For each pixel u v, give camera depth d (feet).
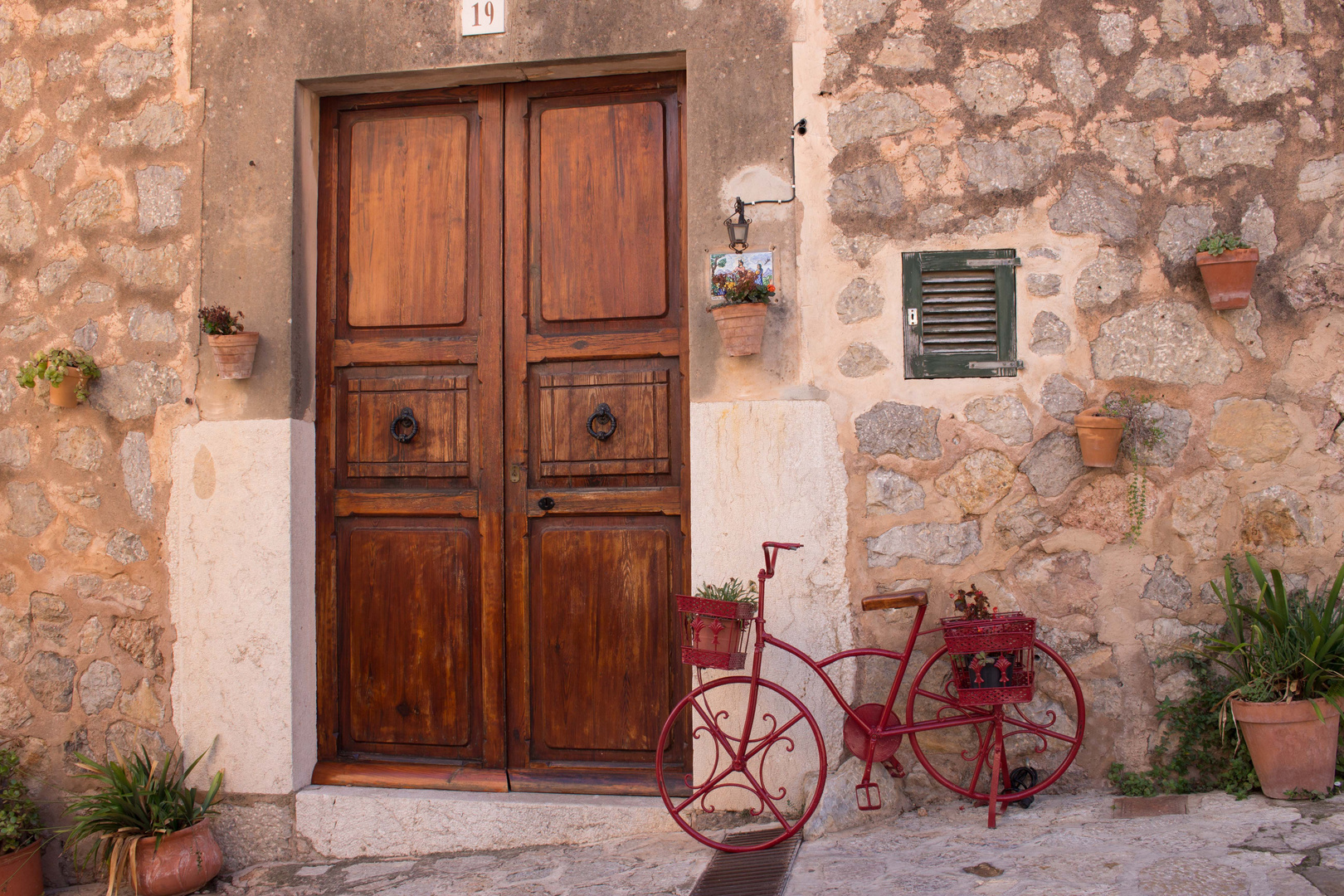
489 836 10.03
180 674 10.48
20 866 9.98
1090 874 7.39
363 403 10.87
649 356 10.40
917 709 9.50
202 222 10.66
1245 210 9.33
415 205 10.86
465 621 10.62
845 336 9.70
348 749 10.81
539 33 10.19
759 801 9.59
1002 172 9.58
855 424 9.66
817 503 9.64
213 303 10.58
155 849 9.62
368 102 10.96
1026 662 9.08
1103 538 9.40
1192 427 9.34
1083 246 9.49
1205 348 9.34
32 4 11.07
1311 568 9.16
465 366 10.75
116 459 10.69
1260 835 7.77
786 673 9.61
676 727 10.21
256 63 10.64
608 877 8.78
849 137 9.75
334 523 10.89
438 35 10.34
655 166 10.46
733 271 9.77
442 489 10.69
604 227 10.52
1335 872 6.95
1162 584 9.32
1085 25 9.52
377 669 10.77
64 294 10.89
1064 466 9.45
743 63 9.88
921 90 9.69
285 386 10.41
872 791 9.37
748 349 9.43
